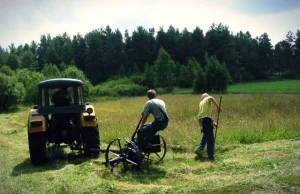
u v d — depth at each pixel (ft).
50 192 18.75
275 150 25.99
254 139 32.17
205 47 307.17
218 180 19.11
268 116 42.60
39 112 28.35
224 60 293.43
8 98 110.73
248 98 92.68
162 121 24.00
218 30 301.84
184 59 317.63
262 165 21.58
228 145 30.45
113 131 39.47
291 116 41.91
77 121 29.32
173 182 20.77
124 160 23.75
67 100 28.84
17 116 76.02
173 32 346.13
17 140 39.81
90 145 28.17
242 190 16.63
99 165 25.03
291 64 355.15
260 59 328.90
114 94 189.98
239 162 23.56
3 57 373.61
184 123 42.16
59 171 23.80
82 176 21.65
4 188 18.61
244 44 358.23
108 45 319.47
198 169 23.00
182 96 130.52
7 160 27.66
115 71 317.42
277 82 245.86
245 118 44.70
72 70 169.07
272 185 16.74
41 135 26.84
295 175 17.51
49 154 30.01
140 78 231.91
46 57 384.47
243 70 296.30
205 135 27.63
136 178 21.84
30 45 463.83
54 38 417.90
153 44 346.74
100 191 18.40
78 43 350.84
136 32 321.93
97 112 69.56
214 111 55.62
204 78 180.34
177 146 30.89
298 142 28.12
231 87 209.97
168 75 222.69
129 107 86.22
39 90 28.60
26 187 19.76
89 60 321.52
